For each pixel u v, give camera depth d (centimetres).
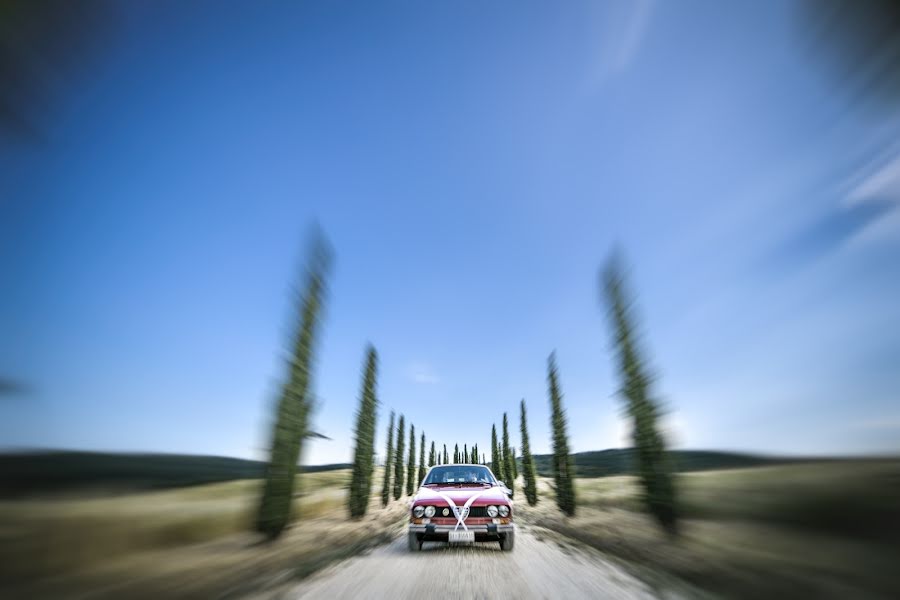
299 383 1301
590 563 643
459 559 684
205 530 999
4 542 663
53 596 463
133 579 538
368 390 2250
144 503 1301
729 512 904
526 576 549
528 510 2375
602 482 3297
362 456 2055
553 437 2245
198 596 453
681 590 469
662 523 1112
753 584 465
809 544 575
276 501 1102
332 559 688
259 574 571
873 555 504
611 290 1502
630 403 1346
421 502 785
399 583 510
